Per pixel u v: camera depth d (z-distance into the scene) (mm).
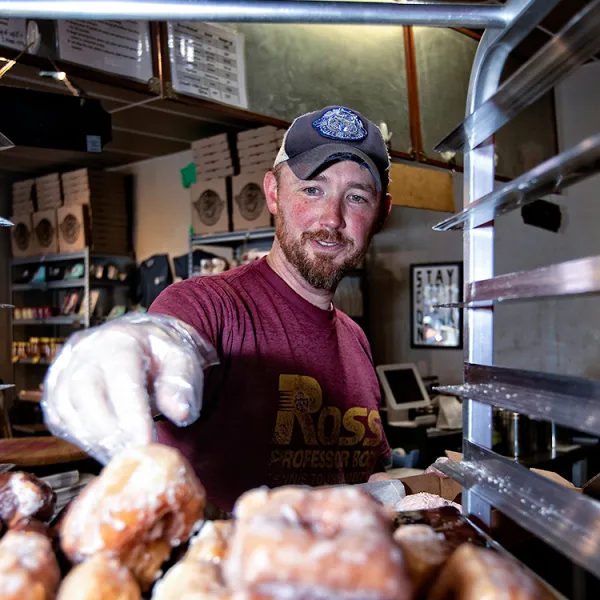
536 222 3143
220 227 3426
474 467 730
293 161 1239
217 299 1231
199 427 1182
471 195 821
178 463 497
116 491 473
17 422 4637
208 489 1155
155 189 4750
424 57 3057
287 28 2596
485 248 805
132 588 445
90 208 4371
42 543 474
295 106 2625
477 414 778
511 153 3457
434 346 4305
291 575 347
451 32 3193
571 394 521
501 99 687
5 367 4945
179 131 3803
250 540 375
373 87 2848
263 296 1294
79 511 485
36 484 577
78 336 621
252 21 680
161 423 1155
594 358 3916
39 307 4914
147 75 2246
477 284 696
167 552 504
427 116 3049
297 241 1271
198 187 3508
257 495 462
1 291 4918
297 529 381
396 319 4500
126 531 469
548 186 633
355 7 684
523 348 4125
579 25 550
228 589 392
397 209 4500
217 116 3432
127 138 4004
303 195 1264
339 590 340
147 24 2246
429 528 575
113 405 560
